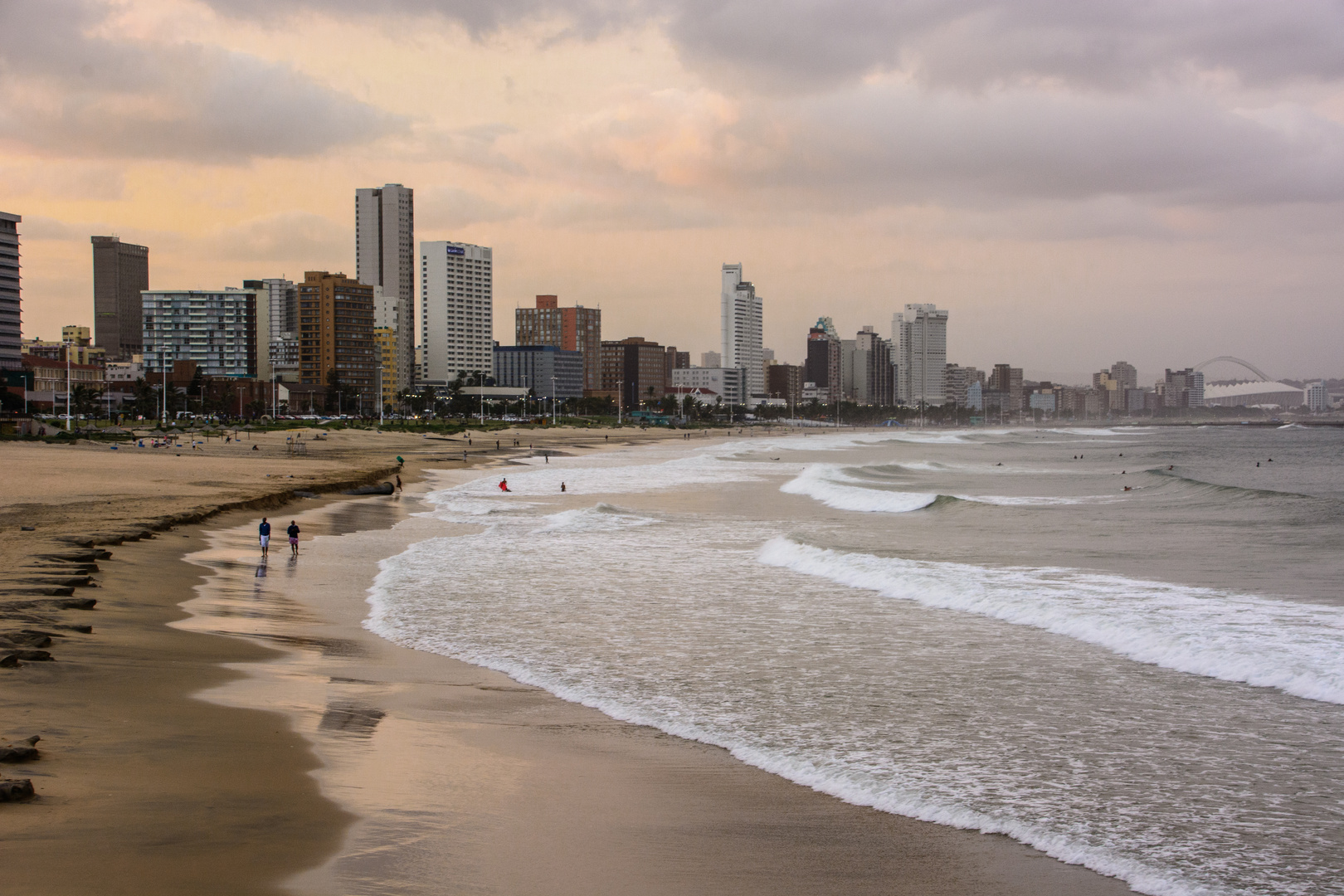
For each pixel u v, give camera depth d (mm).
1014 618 23234
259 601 24016
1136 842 10453
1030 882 9398
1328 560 32438
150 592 23766
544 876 8891
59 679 14508
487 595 26359
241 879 8203
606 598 26062
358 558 33062
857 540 39000
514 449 136000
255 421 194000
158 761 11125
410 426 197125
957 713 15383
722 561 33188
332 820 9812
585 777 12016
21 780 9633
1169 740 14070
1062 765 12961
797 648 20125
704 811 10977
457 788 11211
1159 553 34750
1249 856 10141
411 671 17609
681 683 17219
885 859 9805
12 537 30625
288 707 14211
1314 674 17219
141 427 152250
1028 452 148750
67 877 7875
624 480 76500
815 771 12586
